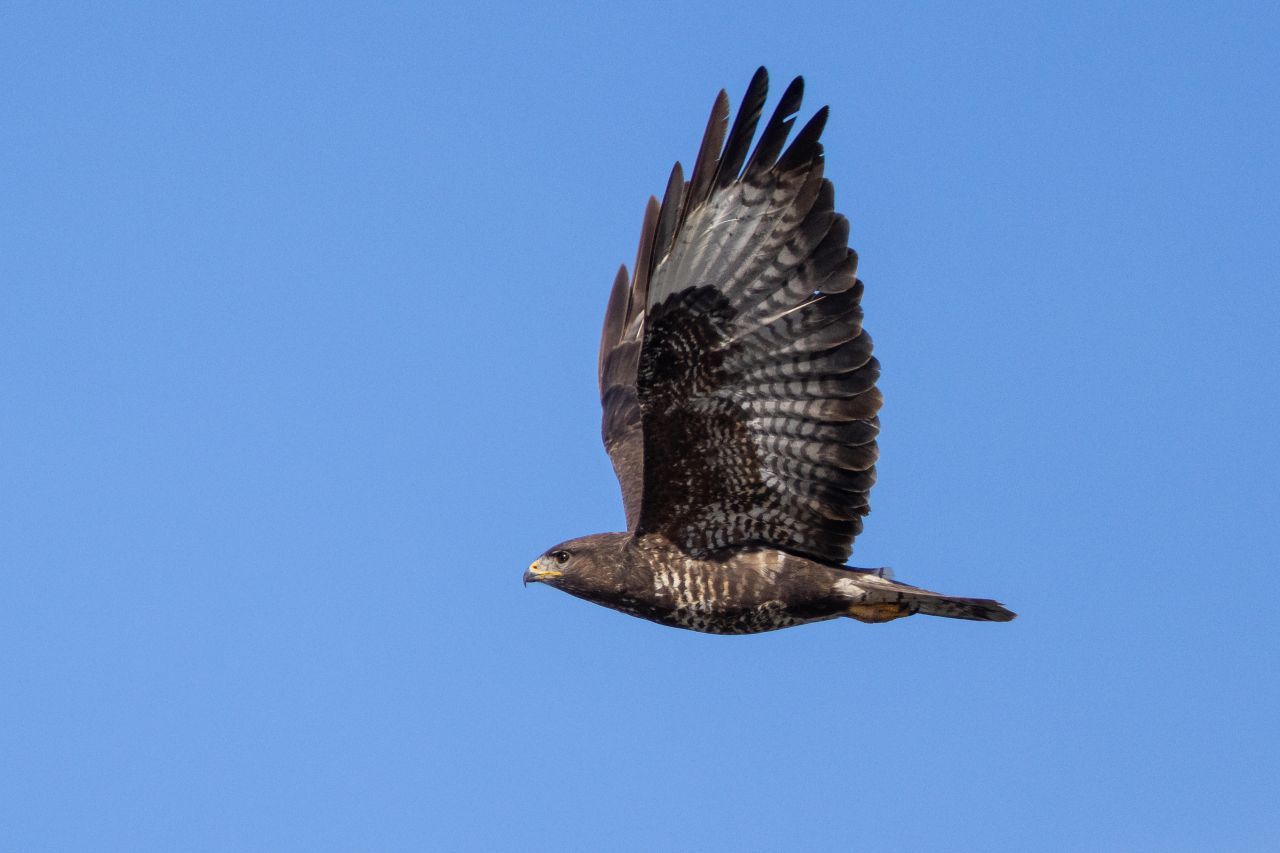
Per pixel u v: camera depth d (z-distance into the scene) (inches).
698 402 585.3
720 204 562.6
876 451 581.3
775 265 567.2
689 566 610.2
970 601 585.3
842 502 593.9
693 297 567.2
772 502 600.1
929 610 597.9
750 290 567.8
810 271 567.8
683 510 606.5
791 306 569.9
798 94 560.7
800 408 583.2
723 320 571.2
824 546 603.8
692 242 563.2
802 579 603.5
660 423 589.6
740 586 606.2
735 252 565.3
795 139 562.9
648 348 573.9
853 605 603.8
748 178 562.6
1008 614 584.7
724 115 562.6
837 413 581.0
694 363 577.6
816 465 589.3
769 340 573.9
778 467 592.7
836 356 574.9
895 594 595.5
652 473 600.7
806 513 599.5
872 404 577.6
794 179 564.4
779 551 608.4
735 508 603.5
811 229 565.6
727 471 597.0
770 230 565.3
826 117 561.9
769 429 588.1
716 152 561.3
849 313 569.9
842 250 566.6
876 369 575.2
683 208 561.3
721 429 590.2
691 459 596.4
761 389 581.9
